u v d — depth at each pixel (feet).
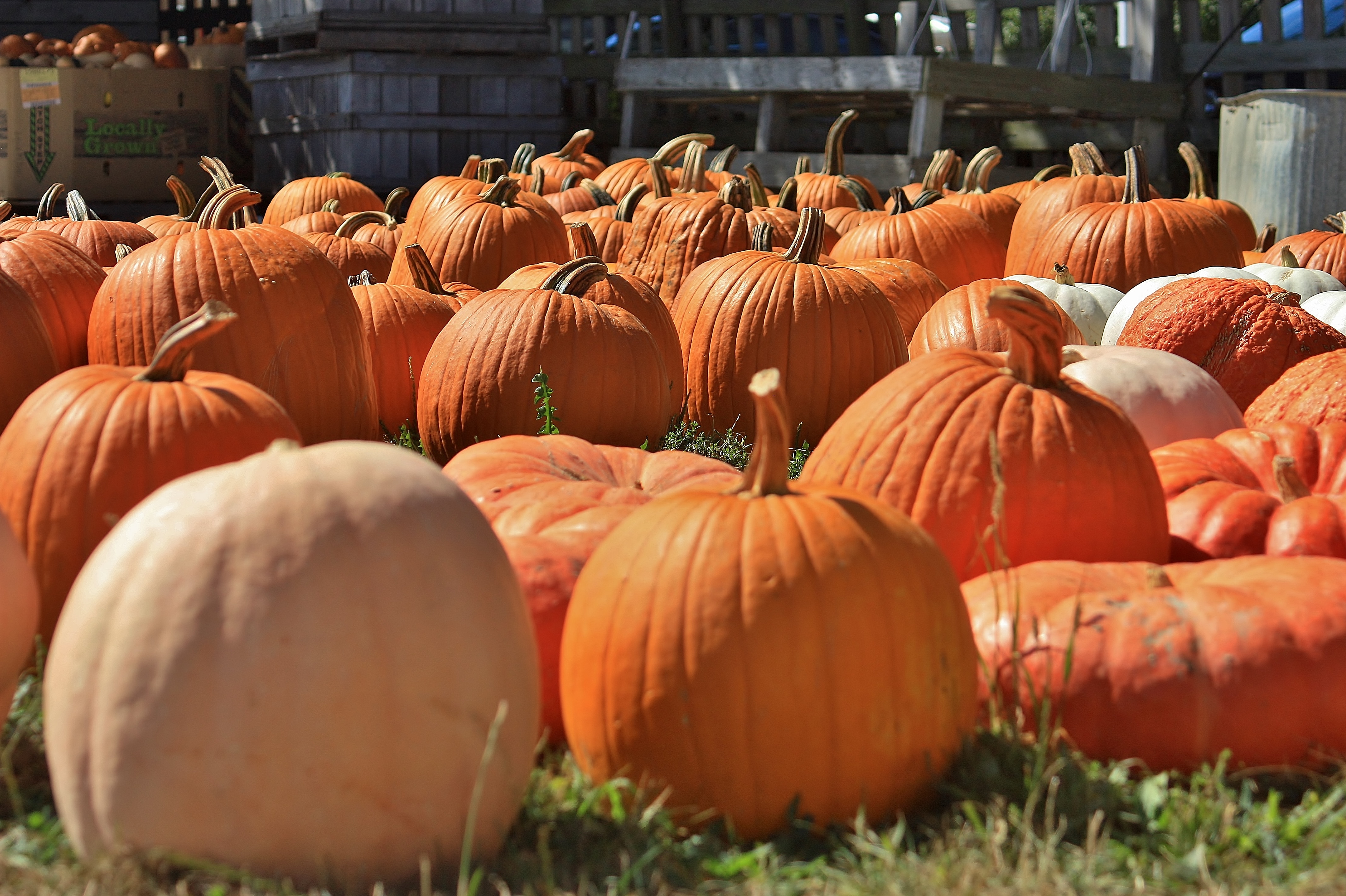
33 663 10.37
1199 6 38.34
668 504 8.73
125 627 7.09
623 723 8.21
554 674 9.60
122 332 15.07
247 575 7.05
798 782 7.95
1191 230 22.67
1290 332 15.84
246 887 6.95
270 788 6.94
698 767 8.01
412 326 18.83
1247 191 31.42
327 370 15.48
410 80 38.96
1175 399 13.75
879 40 46.24
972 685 8.54
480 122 39.55
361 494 7.38
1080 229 23.17
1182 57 38.42
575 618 8.69
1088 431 10.71
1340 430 12.47
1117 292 21.59
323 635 6.98
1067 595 9.49
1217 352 16.02
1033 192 26.27
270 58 40.96
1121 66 38.70
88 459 10.57
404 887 7.29
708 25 48.01
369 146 39.04
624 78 39.19
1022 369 11.10
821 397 17.61
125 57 45.75
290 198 33.12
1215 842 7.72
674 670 8.00
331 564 7.10
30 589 8.79
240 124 43.32
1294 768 8.59
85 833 7.26
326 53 39.14
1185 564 10.18
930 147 33.19
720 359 17.93
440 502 7.60
